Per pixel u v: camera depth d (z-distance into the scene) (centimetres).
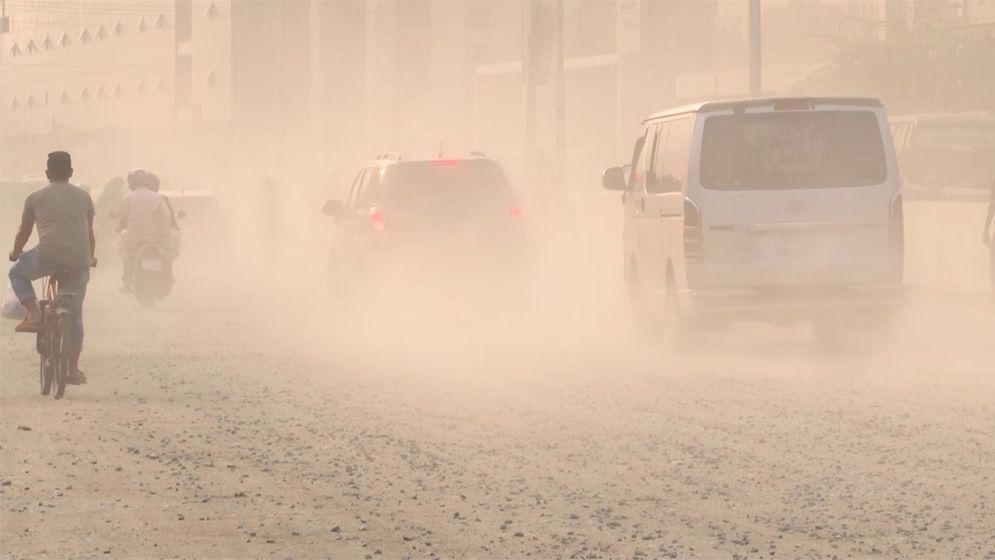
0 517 2016
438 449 2531
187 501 2117
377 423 2848
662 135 4125
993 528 1859
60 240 3284
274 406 3112
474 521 1953
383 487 2205
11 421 2927
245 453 2531
